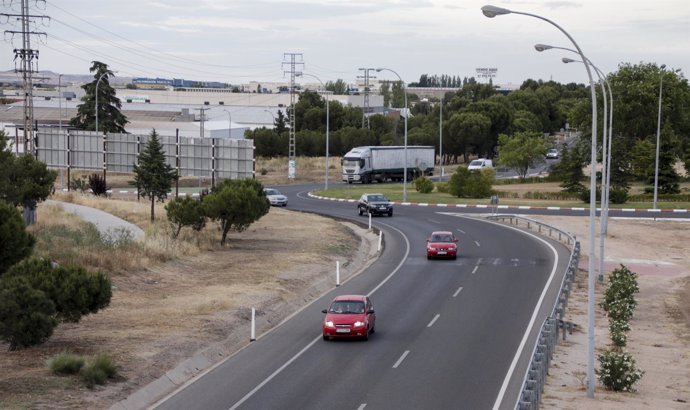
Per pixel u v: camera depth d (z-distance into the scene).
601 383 25.06
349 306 30.25
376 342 29.25
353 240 57.53
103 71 127.06
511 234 60.09
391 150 116.56
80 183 87.12
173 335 28.80
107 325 29.92
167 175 62.50
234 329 30.80
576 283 42.66
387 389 23.00
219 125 151.62
